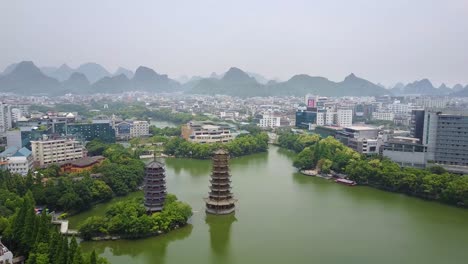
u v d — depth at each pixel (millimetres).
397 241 155000
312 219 179875
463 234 163875
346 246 149375
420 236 160875
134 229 148250
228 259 136500
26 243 121000
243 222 174750
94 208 188500
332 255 141000
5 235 127500
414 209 198000
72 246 109312
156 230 155250
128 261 134625
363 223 176000
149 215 161375
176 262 134250
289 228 167750
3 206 153750
